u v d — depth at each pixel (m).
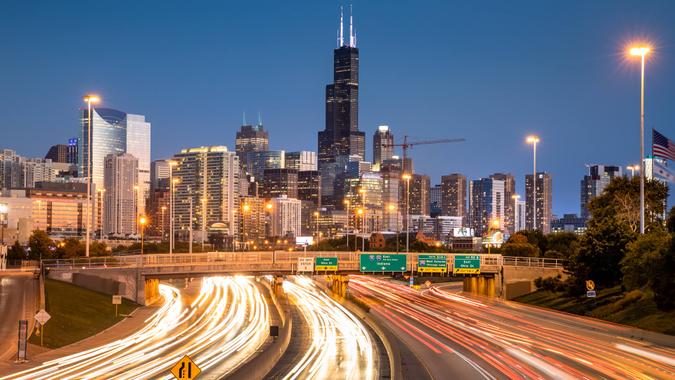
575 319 110.56
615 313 108.44
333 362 72.88
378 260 138.12
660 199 160.12
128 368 64.06
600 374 63.28
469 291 170.38
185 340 85.75
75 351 74.44
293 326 105.00
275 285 173.00
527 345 83.12
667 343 83.38
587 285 108.50
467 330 99.06
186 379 43.03
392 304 140.50
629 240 122.25
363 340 90.44
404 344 85.06
